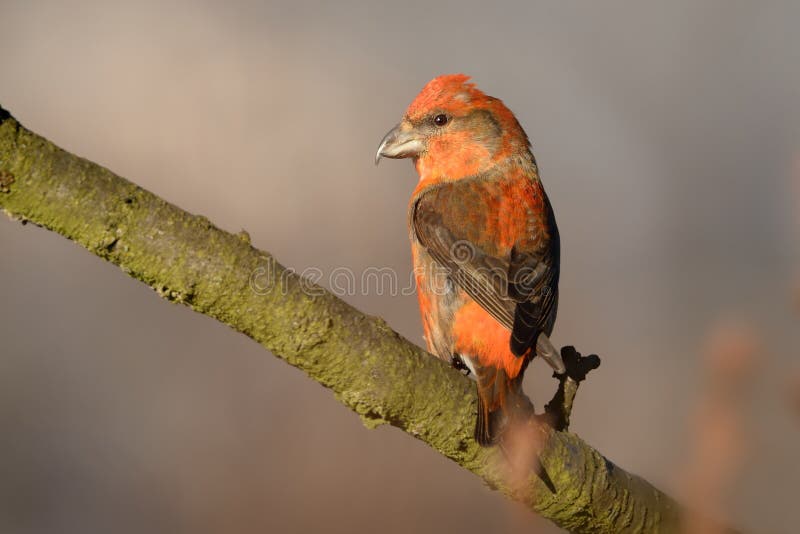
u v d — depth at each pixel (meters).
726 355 3.29
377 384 4.79
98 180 4.24
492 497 10.61
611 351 12.91
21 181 4.11
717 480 3.24
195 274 4.36
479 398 5.07
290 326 4.55
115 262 4.32
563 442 5.32
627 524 5.41
